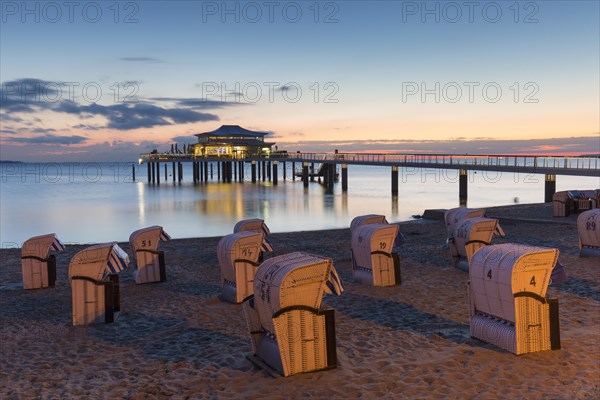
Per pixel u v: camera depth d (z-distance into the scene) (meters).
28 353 7.78
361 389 6.09
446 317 9.05
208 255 16.98
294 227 33.75
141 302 10.82
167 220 39.44
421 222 26.14
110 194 69.06
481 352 7.16
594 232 14.08
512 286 6.96
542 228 21.42
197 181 99.12
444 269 13.38
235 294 10.37
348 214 41.28
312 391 6.07
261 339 7.06
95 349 7.90
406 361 6.93
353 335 8.13
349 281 12.25
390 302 10.19
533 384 6.12
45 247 12.62
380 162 62.47
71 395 6.20
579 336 7.77
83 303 9.27
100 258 9.32
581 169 36.66
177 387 6.36
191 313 9.87
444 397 5.85
